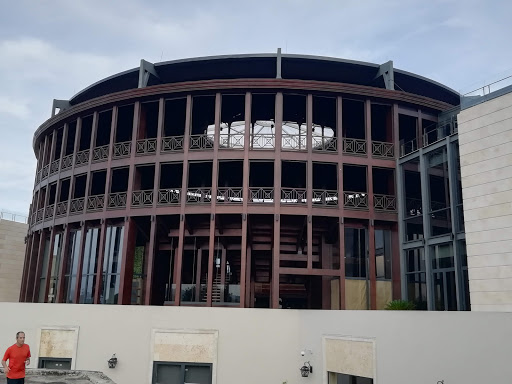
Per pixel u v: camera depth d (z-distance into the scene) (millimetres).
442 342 10586
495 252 13852
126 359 15641
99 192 25891
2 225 33281
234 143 19812
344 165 19656
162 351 15586
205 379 15383
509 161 13859
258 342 15328
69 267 22344
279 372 15055
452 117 19141
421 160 18516
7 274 33250
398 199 19703
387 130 20594
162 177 23641
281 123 19188
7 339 16328
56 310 16375
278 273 17953
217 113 19422
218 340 15453
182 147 20297
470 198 14883
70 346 16031
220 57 21266
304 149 19141
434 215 17844
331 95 19656
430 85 23516
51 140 25906
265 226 20281
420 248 18641
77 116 22719
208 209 18844
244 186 18750
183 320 15711
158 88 20000
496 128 14375
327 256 20719
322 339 14289
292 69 22312
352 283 19484
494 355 9453
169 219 20375
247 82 19203
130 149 20703
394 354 11789
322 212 18750
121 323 15945
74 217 21578
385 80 21062
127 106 21562
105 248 21062
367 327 12719
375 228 19938
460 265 16156
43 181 24734
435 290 17469
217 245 22203
